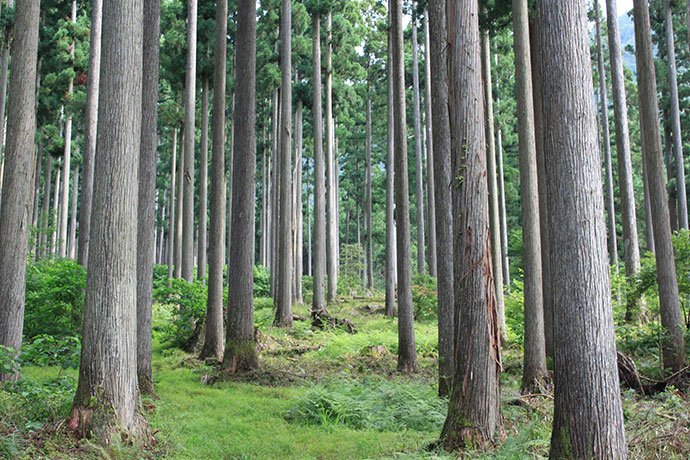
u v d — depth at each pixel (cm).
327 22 2673
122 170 609
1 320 783
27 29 854
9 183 813
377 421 749
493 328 595
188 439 630
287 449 611
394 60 1240
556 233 452
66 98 2356
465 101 625
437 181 912
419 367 1209
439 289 902
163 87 3319
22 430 543
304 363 1245
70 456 501
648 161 999
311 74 2773
